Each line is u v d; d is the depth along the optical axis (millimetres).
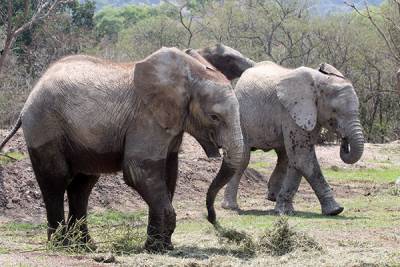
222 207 17844
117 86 11438
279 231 12016
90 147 11516
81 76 11602
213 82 11258
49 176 11766
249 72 18047
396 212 17156
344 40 50312
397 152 31297
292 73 16953
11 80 35344
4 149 21000
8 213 15203
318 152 29438
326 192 16781
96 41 53031
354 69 49406
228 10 57062
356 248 12227
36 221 15062
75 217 12320
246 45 54750
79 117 11453
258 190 21062
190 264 10453
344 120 16547
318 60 51500
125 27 89375
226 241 12133
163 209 11258
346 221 15469
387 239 13227
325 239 13125
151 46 56219
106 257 10648
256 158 26844
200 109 11258
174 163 11844
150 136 11219
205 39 57969
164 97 11188
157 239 11375
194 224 14883
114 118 11344
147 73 11195
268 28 55156
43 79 11891
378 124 46594
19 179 16172
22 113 11961
